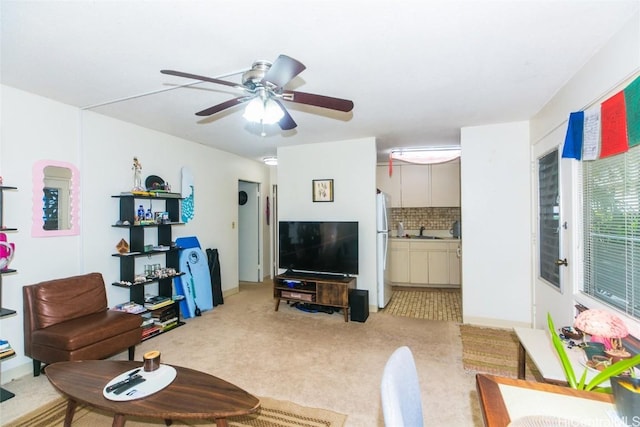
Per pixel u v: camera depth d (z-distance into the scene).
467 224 3.77
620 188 1.81
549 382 1.54
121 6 1.54
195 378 1.75
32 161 2.69
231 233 5.22
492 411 1.02
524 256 3.54
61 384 1.67
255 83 1.92
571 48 1.97
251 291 5.45
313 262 4.22
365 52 2.01
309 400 2.22
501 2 1.53
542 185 3.16
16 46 1.92
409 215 6.46
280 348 3.08
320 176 4.52
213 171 4.84
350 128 3.79
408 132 3.99
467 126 3.72
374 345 3.14
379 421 2.00
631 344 1.63
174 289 4.07
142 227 3.48
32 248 2.70
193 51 1.98
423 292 5.52
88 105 2.97
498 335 3.39
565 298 2.55
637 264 1.66
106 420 2.02
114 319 2.65
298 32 1.78
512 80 2.46
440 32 1.79
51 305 2.55
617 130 1.78
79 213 3.05
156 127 3.72
